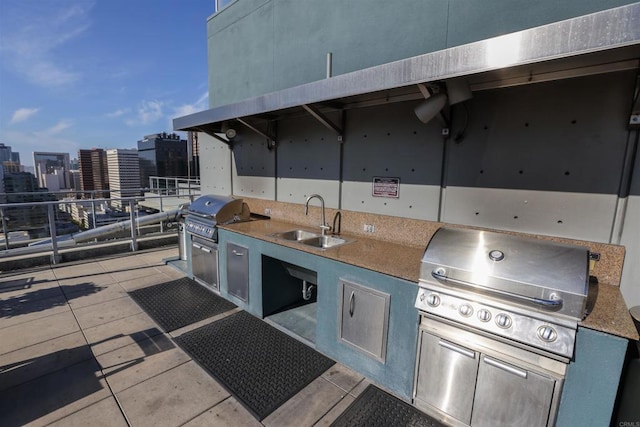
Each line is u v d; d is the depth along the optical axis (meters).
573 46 1.19
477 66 1.44
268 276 2.95
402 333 1.90
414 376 1.86
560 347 1.32
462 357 1.63
